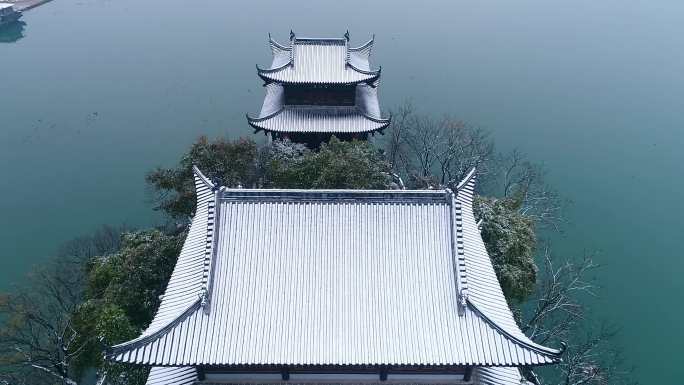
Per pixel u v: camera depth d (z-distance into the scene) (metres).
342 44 67.62
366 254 32.75
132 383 39.38
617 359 49.97
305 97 67.25
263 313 30.78
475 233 38.56
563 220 68.44
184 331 29.80
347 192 33.44
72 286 55.44
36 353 46.91
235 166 53.91
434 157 75.50
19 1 150.12
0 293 48.72
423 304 31.34
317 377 32.72
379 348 29.70
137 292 43.59
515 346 29.61
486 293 33.31
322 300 31.34
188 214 53.31
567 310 51.31
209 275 31.22
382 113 87.00
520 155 80.00
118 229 65.75
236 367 32.03
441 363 29.25
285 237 33.06
